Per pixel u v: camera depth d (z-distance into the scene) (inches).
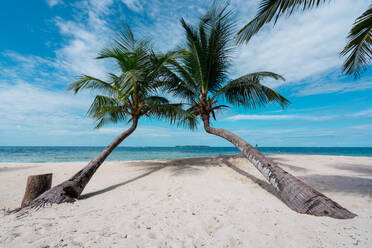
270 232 80.0
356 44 167.0
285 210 109.3
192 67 290.0
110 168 295.4
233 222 91.7
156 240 73.3
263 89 280.4
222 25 253.3
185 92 313.4
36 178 147.8
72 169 295.4
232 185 169.0
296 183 123.0
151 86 263.3
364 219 89.8
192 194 143.4
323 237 74.0
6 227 82.9
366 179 177.5
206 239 75.0
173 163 321.7
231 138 219.8
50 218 96.8
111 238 73.7
